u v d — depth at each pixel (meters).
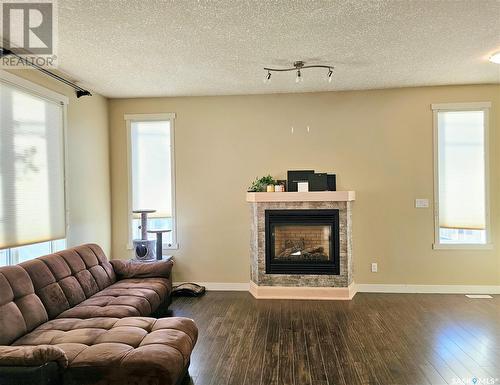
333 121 4.99
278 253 4.91
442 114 4.86
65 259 3.38
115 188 5.21
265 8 2.66
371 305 4.36
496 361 2.92
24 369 1.92
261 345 3.28
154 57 3.60
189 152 5.17
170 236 5.19
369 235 4.95
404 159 4.90
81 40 3.17
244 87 4.73
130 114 5.18
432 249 4.86
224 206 5.13
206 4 2.59
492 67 4.08
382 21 2.90
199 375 2.76
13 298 2.58
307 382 2.64
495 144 4.79
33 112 3.60
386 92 4.91
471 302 4.41
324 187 4.82
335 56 3.66
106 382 2.13
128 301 3.24
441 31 3.10
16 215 3.33
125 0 2.51
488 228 4.78
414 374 2.73
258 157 5.09
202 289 4.97
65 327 2.65
